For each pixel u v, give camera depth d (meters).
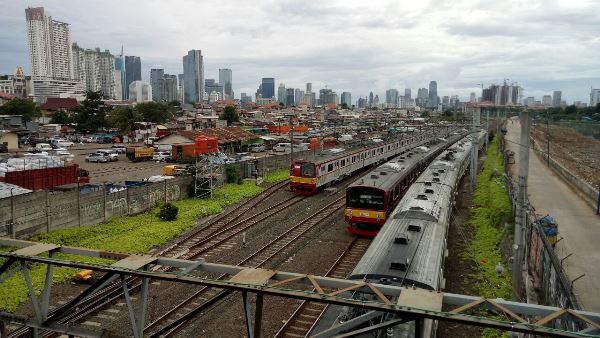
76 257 21.09
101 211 27.31
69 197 25.30
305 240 24.81
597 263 18.50
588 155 65.44
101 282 8.87
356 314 10.26
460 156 43.53
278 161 49.84
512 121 132.75
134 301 16.67
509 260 20.73
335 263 20.86
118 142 76.19
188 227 27.47
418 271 12.45
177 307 15.98
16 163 38.97
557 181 38.38
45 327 9.20
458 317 6.49
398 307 6.84
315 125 101.44
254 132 83.62
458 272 20.16
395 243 14.90
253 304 16.69
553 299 15.12
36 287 17.70
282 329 14.53
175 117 116.88
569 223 24.64
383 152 55.88
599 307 14.62
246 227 27.06
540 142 77.75
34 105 94.44
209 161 39.81
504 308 7.07
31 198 23.22
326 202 34.72
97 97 84.44
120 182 39.31
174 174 43.91
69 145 67.94
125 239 24.03
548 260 16.34
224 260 21.52
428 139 67.88
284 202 34.62
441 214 20.16
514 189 28.42
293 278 8.34
